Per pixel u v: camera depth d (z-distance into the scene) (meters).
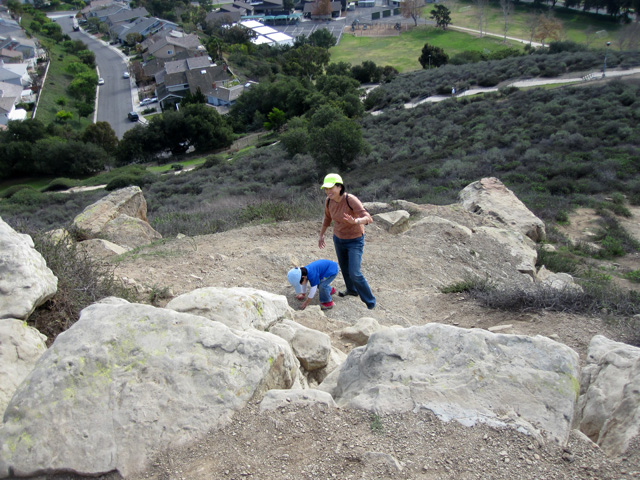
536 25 81.50
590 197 15.27
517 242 9.61
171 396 2.87
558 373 3.07
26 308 3.60
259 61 84.56
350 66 72.25
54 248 5.19
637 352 3.37
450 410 2.88
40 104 68.69
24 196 30.11
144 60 87.94
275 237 8.90
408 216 9.98
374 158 28.05
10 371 3.23
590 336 5.09
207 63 77.69
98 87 80.56
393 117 40.28
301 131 34.16
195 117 51.78
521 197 15.58
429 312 6.39
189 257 7.52
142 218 11.88
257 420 2.86
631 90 30.34
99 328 3.14
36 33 101.81
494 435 2.70
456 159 22.19
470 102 39.88
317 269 5.89
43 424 2.69
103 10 118.38
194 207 19.20
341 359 4.64
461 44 85.56
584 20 83.75
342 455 2.63
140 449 2.65
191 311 3.87
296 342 4.23
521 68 51.31
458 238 9.13
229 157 45.06
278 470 2.55
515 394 2.96
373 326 5.29
